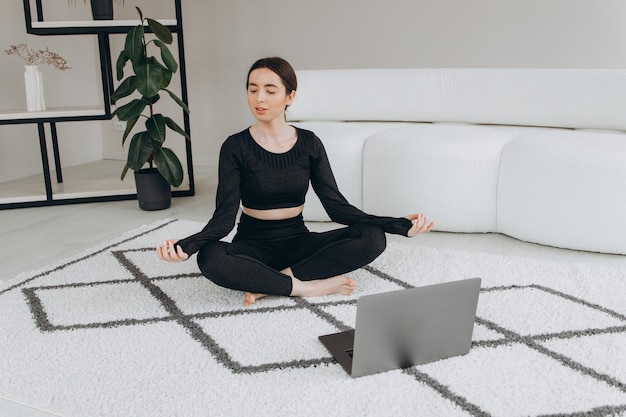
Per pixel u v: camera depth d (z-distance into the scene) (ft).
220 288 7.04
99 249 8.54
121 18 14.97
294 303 6.52
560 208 8.13
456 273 7.32
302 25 14.08
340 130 10.00
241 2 14.38
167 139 15.69
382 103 10.73
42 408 4.67
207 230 6.21
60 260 8.12
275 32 14.32
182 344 5.64
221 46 14.75
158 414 4.53
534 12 12.45
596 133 8.82
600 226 7.95
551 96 9.66
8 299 6.81
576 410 4.49
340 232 6.80
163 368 5.20
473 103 10.21
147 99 10.67
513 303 6.40
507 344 5.51
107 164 15.71
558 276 7.14
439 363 5.22
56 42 14.94
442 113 10.45
